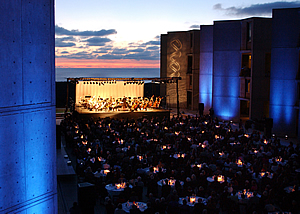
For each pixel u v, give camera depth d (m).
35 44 7.11
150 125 29.59
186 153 19.25
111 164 17.89
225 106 38.62
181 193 13.73
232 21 37.25
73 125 28.73
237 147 20.88
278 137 30.02
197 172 15.76
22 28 6.77
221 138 24.55
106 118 33.72
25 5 6.82
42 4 7.21
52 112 7.71
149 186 14.75
